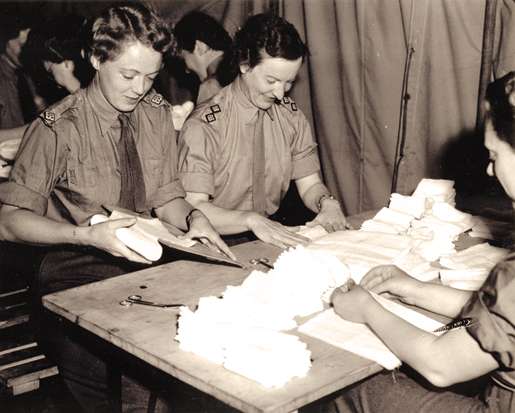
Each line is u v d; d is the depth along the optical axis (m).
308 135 3.06
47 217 2.47
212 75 3.67
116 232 2.03
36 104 4.49
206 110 2.81
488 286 1.47
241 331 1.55
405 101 3.88
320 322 1.71
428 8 3.69
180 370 1.50
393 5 3.83
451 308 1.78
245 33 2.64
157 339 1.65
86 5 5.55
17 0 5.27
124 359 2.31
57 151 2.39
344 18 4.05
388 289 1.88
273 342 1.50
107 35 2.21
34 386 2.40
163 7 4.90
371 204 4.28
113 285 2.01
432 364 1.49
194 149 2.77
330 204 2.83
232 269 2.13
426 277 2.04
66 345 2.40
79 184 2.46
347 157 4.32
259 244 2.38
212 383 1.44
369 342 1.60
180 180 2.76
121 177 2.50
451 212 2.52
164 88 4.01
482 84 3.54
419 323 1.71
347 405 1.89
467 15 3.59
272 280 1.85
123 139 2.49
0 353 2.52
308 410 1.99
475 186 3.70
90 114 2.44
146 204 2.60
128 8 2.24
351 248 2.17
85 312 1.82
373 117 4.10
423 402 1.74
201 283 2.02
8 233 2.36
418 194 2.68
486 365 1.47
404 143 3.94
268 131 2.91
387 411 1.79
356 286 1.76
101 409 2.43
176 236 2.20
